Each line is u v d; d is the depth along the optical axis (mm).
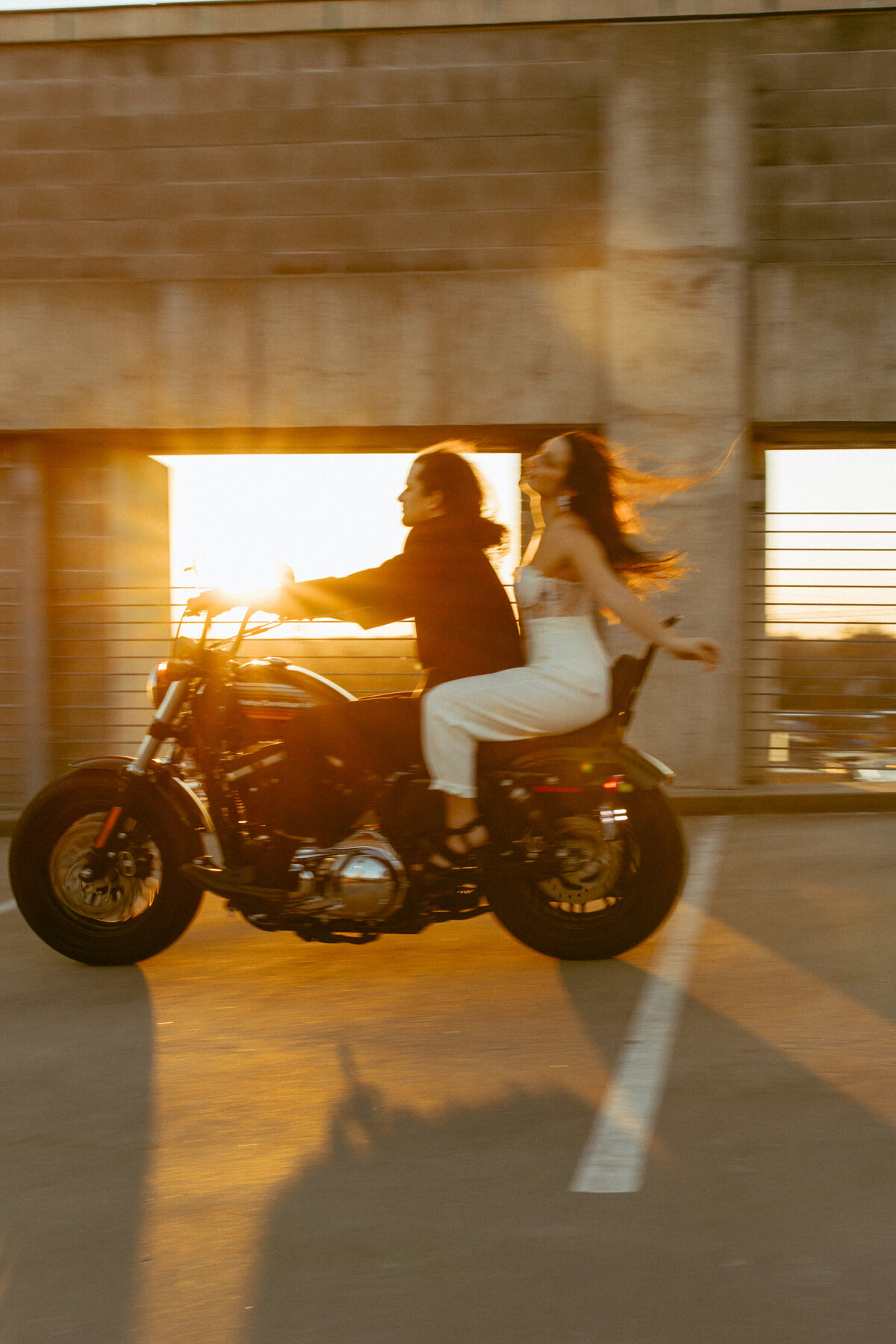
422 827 3709
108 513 7633
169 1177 2549
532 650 3803
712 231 6887
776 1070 3023
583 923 3932
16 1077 3121
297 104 7191
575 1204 2377
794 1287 2064
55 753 7707
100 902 4062
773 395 7012
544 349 7051
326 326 7133
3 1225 2365
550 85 7062
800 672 7336
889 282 6910
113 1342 1976
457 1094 2939
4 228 7406
